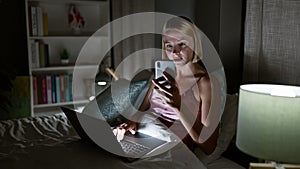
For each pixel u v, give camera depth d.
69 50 3.52
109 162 1.42
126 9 3.14
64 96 3.37
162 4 2.71
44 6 3.35
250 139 1.22
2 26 3.18
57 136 1.90
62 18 3.45
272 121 1.15
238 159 1.74
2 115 2.93
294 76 1.65
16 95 2.97
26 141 1.78
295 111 1.12
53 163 1.39
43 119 2.26
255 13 1.84
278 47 1.73
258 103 1.18
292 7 1.63
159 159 1.52
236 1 1.96
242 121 1.26
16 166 1.36
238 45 1.98
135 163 1.46
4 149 1.62
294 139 1.13
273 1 1.74
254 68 1.88
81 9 3.52
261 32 1.83
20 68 3.28
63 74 3.47
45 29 3.22
